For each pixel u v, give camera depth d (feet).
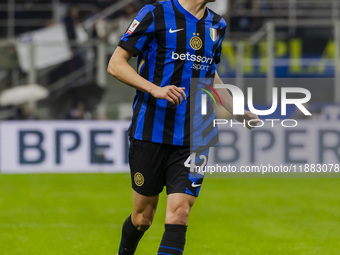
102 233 74.23
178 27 40.45
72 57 137.28
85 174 133.28
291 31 167.94
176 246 40.14
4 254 61.77
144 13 40.47
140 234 45.75
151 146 41.42
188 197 40.86
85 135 135.64
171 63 40.55
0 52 135.33
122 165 136.26
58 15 173.58
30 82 136.46
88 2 174.09
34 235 72.69
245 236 72.59
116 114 138.00
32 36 169.78
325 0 173.27
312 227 78.84
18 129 134.62
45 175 131.95
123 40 40.40
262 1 173.17
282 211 91.71
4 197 104.94
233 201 100.89
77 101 137.18
